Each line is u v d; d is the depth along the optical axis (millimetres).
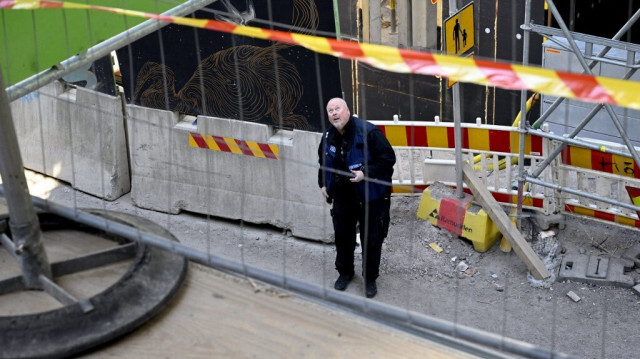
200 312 3191
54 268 3414
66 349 2930
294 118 8641
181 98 9086
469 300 8141
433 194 9211
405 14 10406
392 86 10984
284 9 8078
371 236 7605
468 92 10625
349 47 2822
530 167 9664
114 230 3475
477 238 8773
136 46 9000
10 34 5508
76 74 9555
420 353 2953
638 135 9273
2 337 2953
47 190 10125
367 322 3109
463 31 7789
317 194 8859
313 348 3004
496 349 2992
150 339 3072
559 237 9008
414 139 9367
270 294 3281
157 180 9578
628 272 8508
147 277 3232
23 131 10352
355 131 7227
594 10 9227
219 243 9039
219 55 8625
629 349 7438
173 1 6039
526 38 7656
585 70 7129
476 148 9109
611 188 9094
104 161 9828
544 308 8031
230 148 9031
